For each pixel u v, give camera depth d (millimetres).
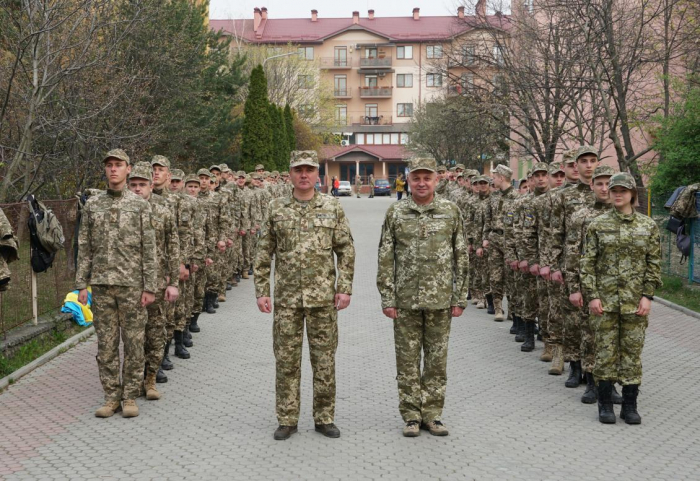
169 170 9055
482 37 22844
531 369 8414
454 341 9945
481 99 22766
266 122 30375
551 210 7816
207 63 24000
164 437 6020
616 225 6434
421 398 6133
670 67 22984
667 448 5750
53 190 17875
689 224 14570
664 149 16984
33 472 5262
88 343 9766
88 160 15914
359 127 79812
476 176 12875
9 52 15234
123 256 6660
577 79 18641
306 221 5961
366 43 78500
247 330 10648
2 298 8930
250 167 30188
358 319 11531
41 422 6473
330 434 5992
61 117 15367
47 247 9672
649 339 10031
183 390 7473
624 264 6391
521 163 33000
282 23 81750
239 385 7652
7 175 13781
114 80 15727
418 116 51469
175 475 5172
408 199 6211
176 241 7262
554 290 8172
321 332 5988
